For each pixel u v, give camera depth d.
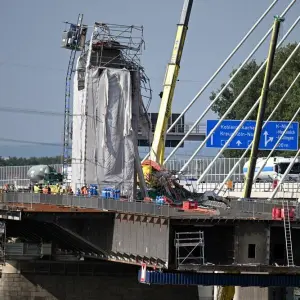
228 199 104.25
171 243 81.75
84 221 98.62
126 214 91.25
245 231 82.50
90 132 121.00
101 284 119.69
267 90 98.50
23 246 113.38
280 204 92.25
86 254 108.06
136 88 122.44
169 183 119.12
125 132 120.88
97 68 121.31
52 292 119.88
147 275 82.25
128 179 120.56
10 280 120.12
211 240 83.56
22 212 96.56
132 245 89.81
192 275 82.31
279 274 83.81
